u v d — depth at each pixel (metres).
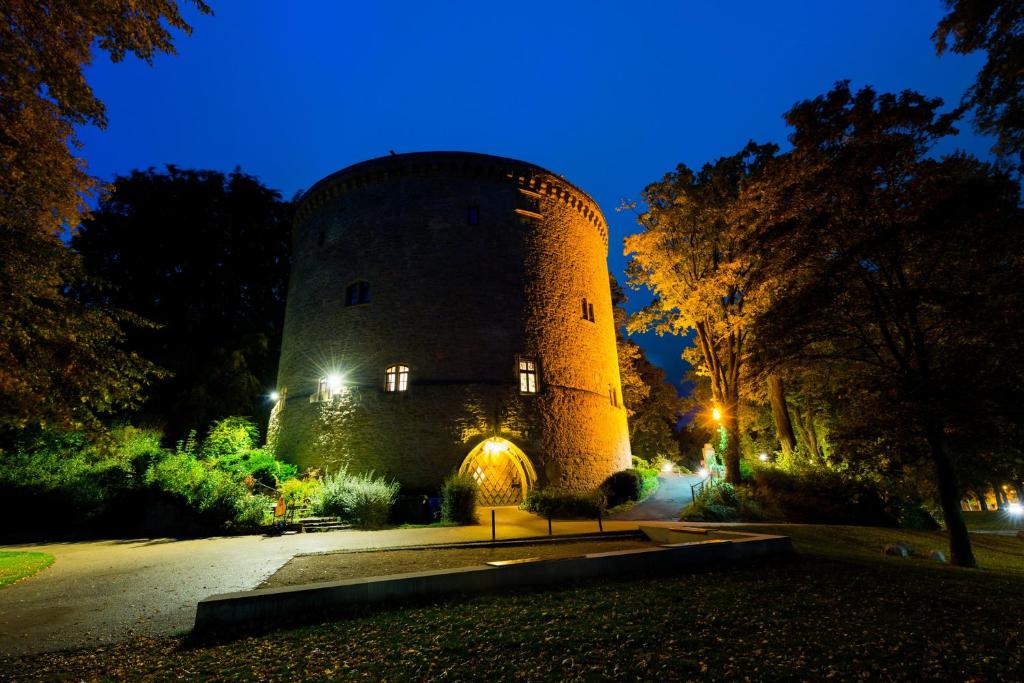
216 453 20.72
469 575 8.34
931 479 18.72
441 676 5.46
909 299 13.34
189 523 16.86
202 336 27.62
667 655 5.88
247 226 30.66
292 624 7.00
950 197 12.93
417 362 22.42
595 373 26.28
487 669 5.60
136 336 25.58
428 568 10.59
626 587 8.59
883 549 14.75
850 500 20.94
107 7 9.69
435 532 15.99
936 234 13.23
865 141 14.59
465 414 21.91
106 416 21.02
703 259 23.47
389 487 19.44
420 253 23.86
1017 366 12.27
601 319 28.05
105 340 11.30
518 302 24.28
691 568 9.98
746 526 16.97
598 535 14.98
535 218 26.12
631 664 5.67
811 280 14.93
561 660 5.79
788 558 10.95
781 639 6.36
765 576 9.39
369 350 22.88
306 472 21.39
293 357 25.17
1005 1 11.02
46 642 6.67
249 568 10.76
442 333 22.80
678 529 13.62
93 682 5.48
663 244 24.08
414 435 21.45
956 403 12.13
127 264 26.67
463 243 24.12
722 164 22.64
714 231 22.31
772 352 15.39
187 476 17.81
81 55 10.36
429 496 20.02
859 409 14.55
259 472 20.52
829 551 12.73
